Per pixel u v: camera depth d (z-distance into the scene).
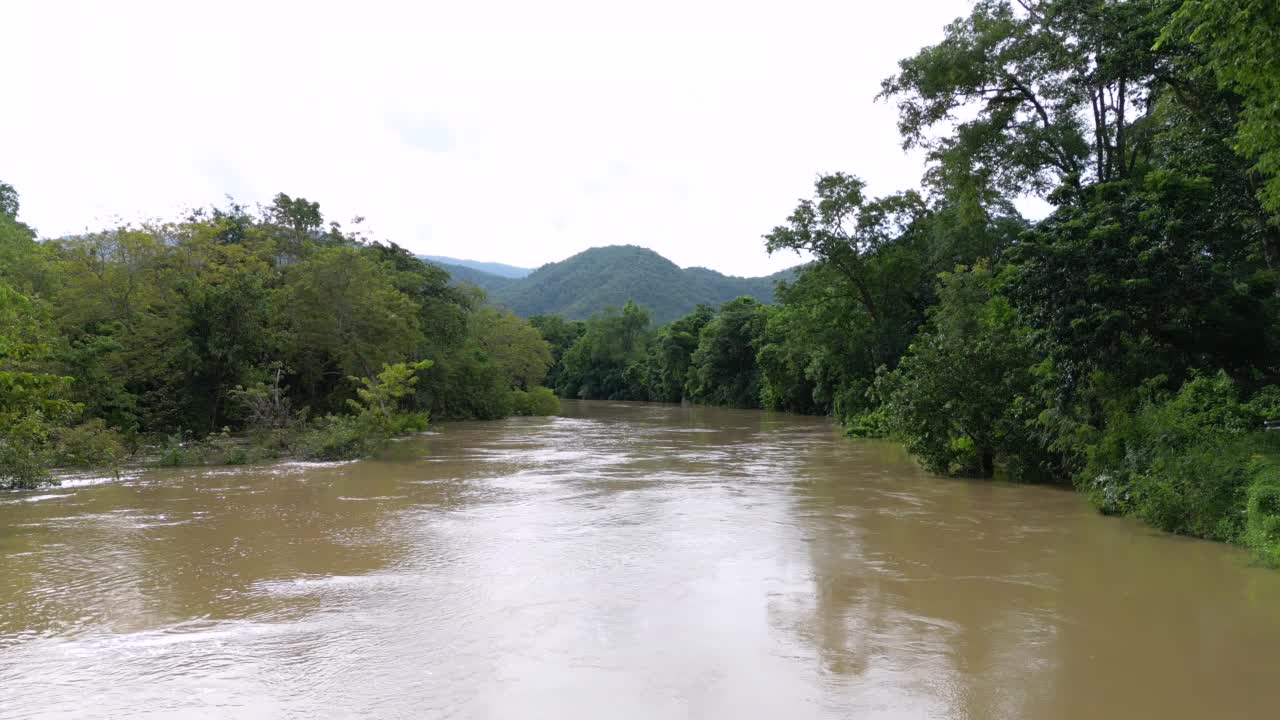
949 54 22.42
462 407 43.16
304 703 5.06
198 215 30.42
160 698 5.15
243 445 22.66
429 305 39.16
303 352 30.33
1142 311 12.91
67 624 6.76
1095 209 13.37
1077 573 8.57
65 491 14.88
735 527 11.16
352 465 19.56
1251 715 4.94
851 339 36.81
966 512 12.48
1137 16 16.36
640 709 4.96
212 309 23.98
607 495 14.30
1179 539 10.42
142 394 24.33
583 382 100.50
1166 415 12.02
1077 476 14.27
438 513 12.31
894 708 5.01
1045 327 14.09
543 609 7.17
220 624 6.76
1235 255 16.12
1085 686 5.40
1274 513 9.28
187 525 11.31
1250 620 6.89
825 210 36.16
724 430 35.06
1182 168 15.33
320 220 35.28
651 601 7.44
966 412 16.83
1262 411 12.29
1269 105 9.61
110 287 24.86
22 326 17.12
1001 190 25.75
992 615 7.04
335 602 7.42
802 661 5.86
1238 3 9.03
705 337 71.38
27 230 36.56
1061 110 22.48
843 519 11.83
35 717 4.86
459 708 4.96
